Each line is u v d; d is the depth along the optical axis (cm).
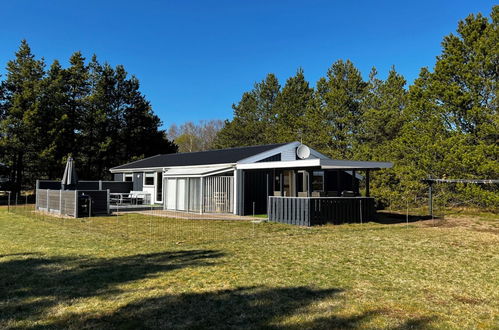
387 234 1147
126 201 2558
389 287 568
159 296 513
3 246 890
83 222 1420
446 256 811
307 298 509
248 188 1762
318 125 3039
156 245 919
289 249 877
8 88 2883
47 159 2806
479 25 1850
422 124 2012
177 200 2002
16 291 532
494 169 1628
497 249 901
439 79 1947
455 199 1941
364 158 2434
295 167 1473
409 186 2002
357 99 2978
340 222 1449
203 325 414
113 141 3425
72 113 3216
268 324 417
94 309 461
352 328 407
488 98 1836
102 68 3538
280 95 4066
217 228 1264
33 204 2550
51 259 745
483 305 489
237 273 643
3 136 2772
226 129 4625
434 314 452
